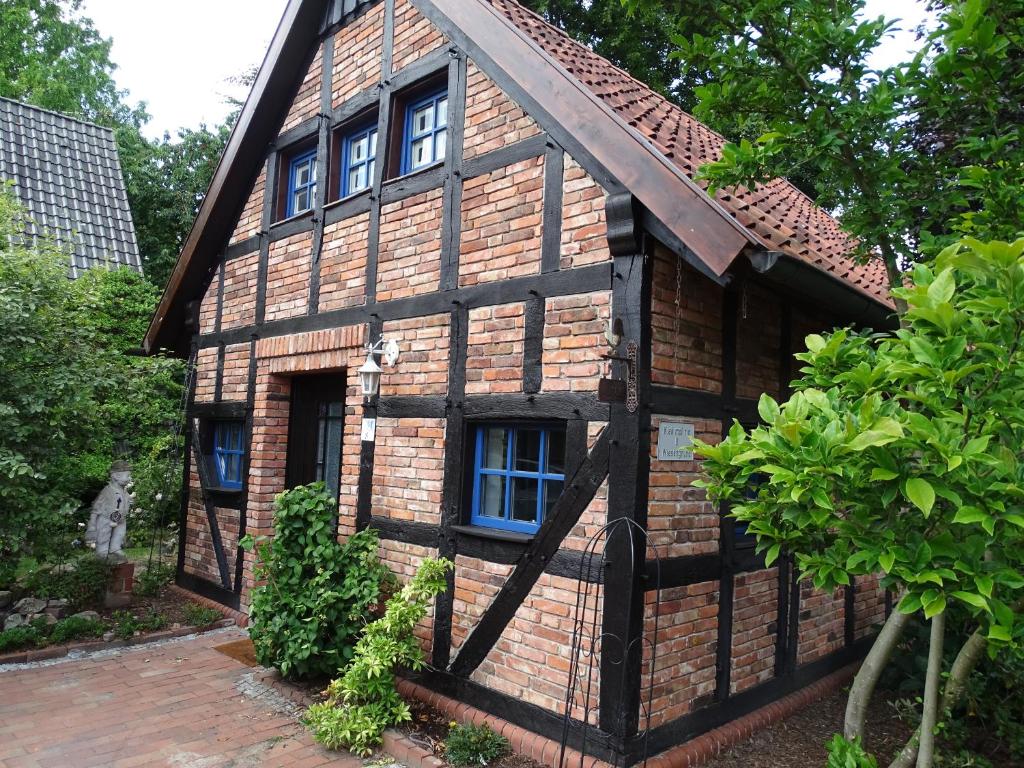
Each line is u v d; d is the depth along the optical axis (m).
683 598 4.12
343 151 6.55
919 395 2.20
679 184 3.64
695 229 3.55
